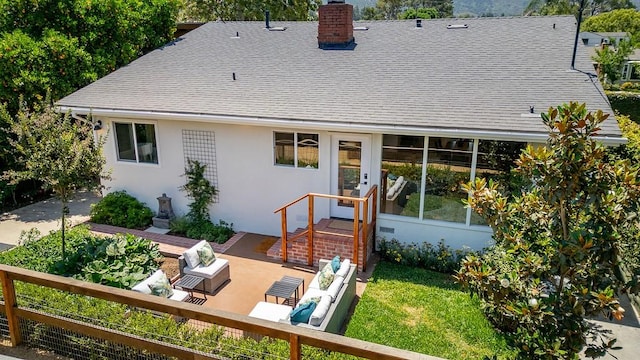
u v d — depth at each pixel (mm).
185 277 7941
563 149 3945
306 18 30844
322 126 9219
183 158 11242
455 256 9109
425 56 11383
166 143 11273
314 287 7141
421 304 7625
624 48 37938
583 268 4027
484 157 8938
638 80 44969
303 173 10359
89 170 8133
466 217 9305
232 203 11180
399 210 9789
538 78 9773
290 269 9117
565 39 11195
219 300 7891
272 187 10711
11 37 11961
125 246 8789
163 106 10609
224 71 12141
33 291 5332
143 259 8594
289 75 11445
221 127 10664
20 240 9383
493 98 9266
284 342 4648
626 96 26891
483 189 4805
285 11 29062
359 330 6836
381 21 13695
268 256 9727
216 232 10805
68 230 10102
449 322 7070
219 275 8281
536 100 9008
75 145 7977
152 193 11867
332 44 12641
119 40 14758
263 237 10867
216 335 4664
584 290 3910
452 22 12875
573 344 4031
